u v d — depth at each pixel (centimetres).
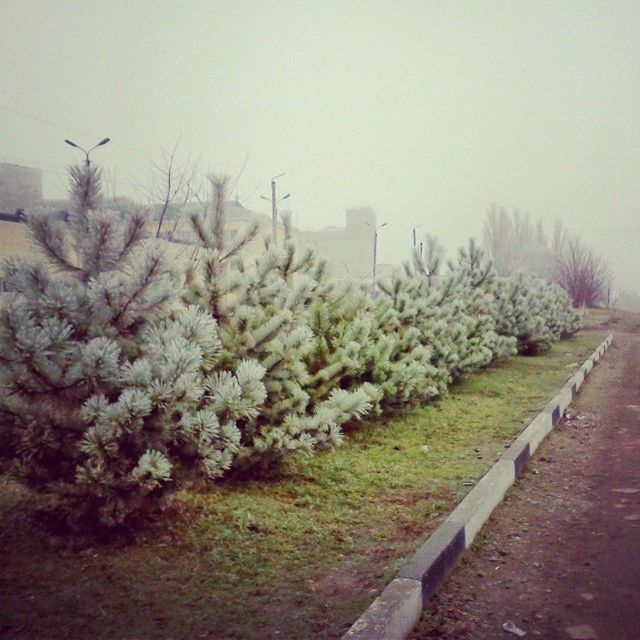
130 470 352
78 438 351
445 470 573
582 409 945
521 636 291
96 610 296
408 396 749
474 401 955
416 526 425
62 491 352
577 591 338
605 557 383
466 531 404
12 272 376
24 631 275
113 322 386
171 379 340
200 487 475
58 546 367
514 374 1283
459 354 1030
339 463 579
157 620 289
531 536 424
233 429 367
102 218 406
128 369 353
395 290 923
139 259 392
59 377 336
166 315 407
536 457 648
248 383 382
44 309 358
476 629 299
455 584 351
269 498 476
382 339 705
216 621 289
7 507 423
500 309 1533
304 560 364
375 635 267
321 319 642
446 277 1158
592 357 1602
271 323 473
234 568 349
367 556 372
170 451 367
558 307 2070
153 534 388
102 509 355
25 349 319
